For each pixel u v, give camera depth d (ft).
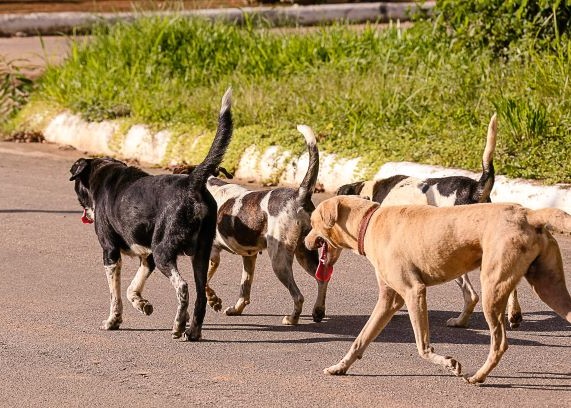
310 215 37.81
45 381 32.17
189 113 74.95
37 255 48.88
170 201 36.42
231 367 33.35
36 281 44.55
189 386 31.50
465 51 73.10
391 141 61.52
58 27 123.34
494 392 30.48
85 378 32.42
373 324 32.12
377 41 82.99
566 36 68.64
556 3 67.21
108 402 30.25
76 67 89.45
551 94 62.28
